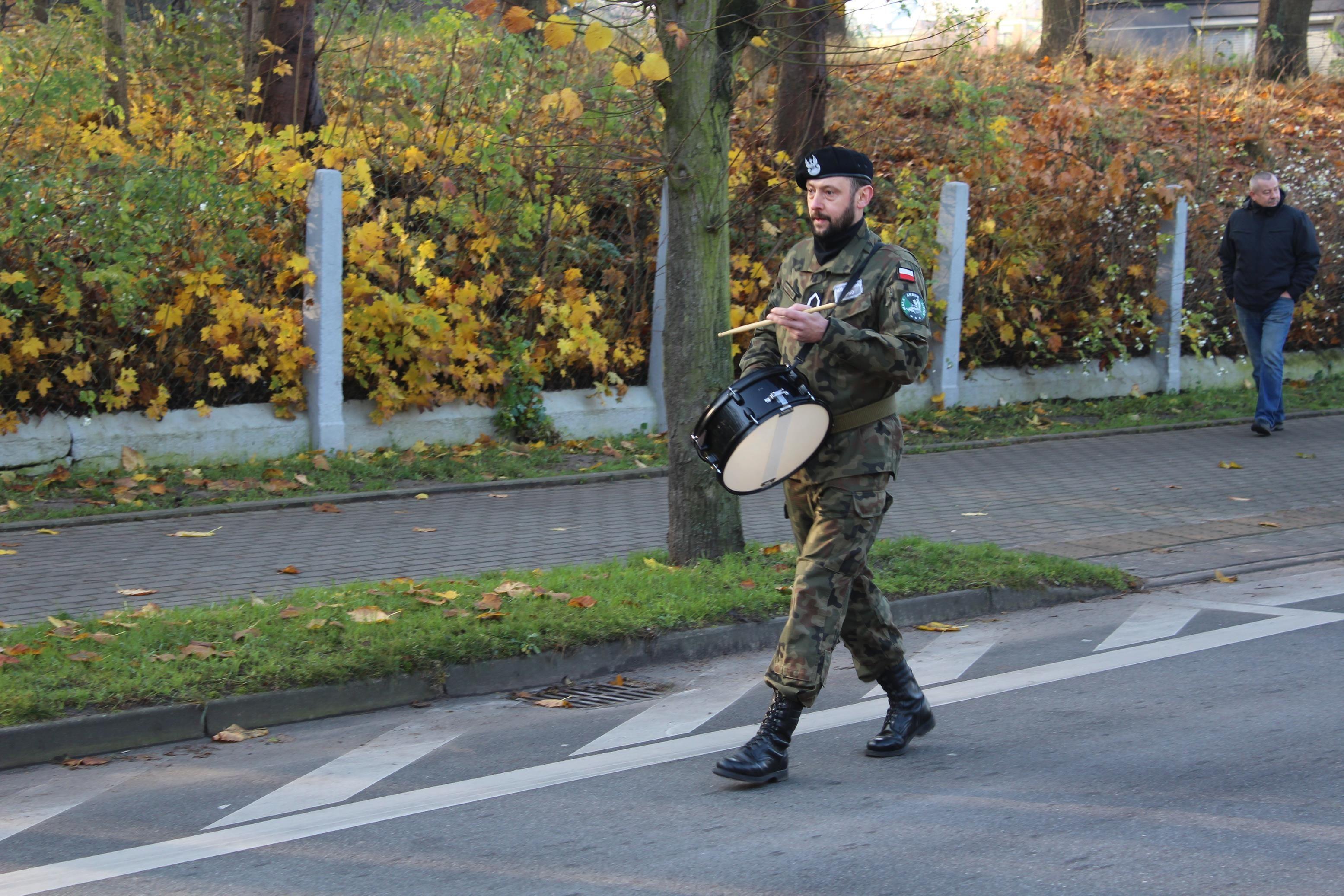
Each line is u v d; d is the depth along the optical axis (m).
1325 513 10.20
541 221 12.36
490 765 5.22
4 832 4.54
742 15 7.80
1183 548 9.09
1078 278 15.67
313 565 8.24
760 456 4.87
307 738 5.59
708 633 6.84
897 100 17.48
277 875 4.15
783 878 4.07
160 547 8.63
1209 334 16.62
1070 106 16.09
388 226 11.80
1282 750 5.19
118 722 5.41
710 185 7.72
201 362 10.99
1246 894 3.88
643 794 4.87
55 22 12.23
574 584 7.30
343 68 14.62
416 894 4.00
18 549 8.49
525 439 12.36
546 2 7.10
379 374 11.64
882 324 4.94
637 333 13.13
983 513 10.12
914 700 5.33
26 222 10.02
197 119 12.58
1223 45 27.72
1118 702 5.89
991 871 4.08
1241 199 18.09
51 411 10.34
